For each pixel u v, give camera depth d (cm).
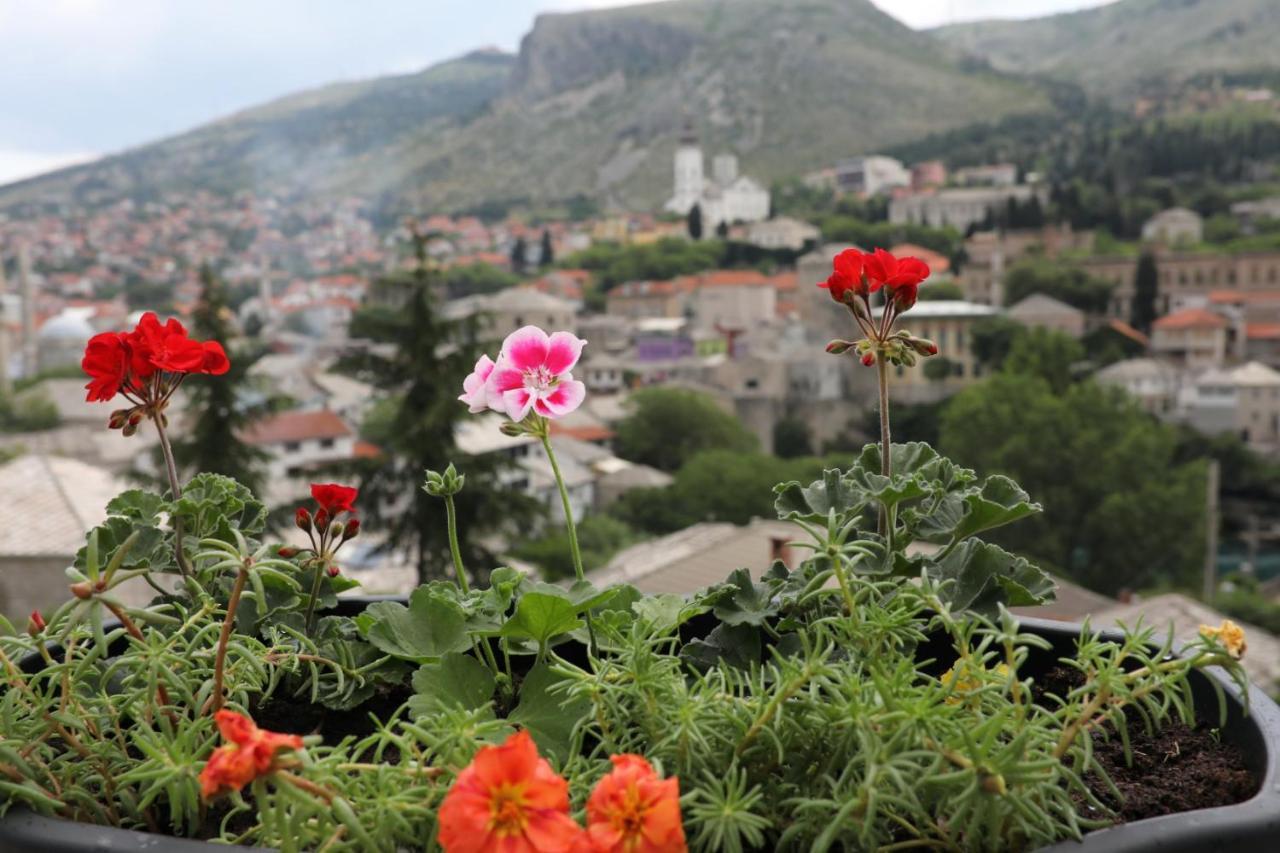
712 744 90
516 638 120
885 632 95
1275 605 3847
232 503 124
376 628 119
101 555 114
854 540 113
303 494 1761
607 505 5653
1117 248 10112
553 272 12406
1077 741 92
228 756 70
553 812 69
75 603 88
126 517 121
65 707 97
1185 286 8931
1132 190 11831
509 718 109
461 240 15750
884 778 81
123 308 13350
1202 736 104
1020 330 7394
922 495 113
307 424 5250
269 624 125
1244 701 96
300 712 124
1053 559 4594
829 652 96
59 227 18200
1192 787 94
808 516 113
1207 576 3841
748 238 12450
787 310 9200
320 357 9481
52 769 98
